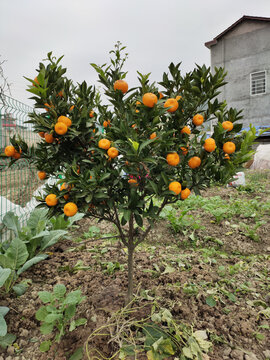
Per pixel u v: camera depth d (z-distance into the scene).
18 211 4.07
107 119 2.07
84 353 1.87
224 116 2.03
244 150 1.75
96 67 1.93
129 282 2.31
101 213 1.91
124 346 1.91
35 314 2.14
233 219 5.02
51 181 5.27
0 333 1.85
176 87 1.95
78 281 2.85
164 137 1.66
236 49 17.06
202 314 2.31
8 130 3.71
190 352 1.85
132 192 1.71
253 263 3.33
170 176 1.79
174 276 2.85
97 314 2.27
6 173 3.68
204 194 7.02
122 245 3.92
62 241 4.06
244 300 2.55
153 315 2.16
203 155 1.81
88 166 1.99
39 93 1.71
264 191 7.17
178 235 4.36
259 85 16.55
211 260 3.38
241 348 1.97
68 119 1.77
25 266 2.71
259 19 15.85
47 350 1.98
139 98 1.83
